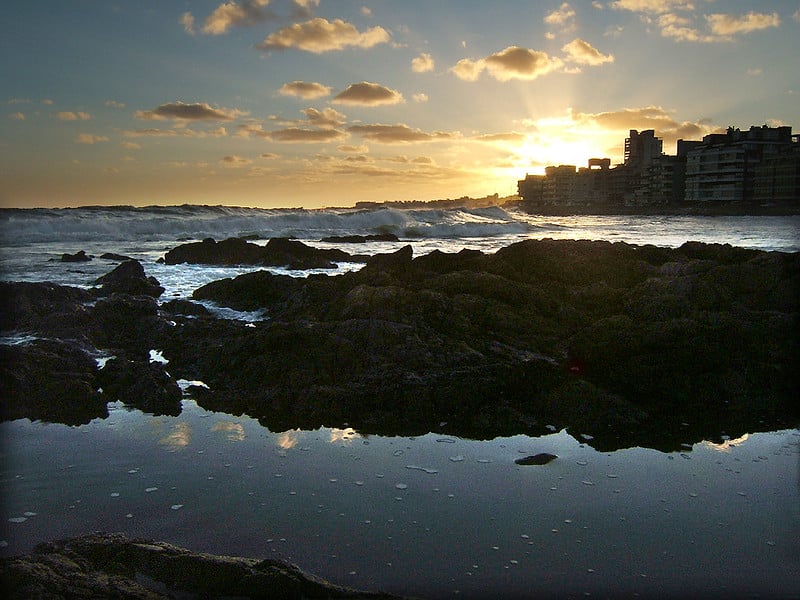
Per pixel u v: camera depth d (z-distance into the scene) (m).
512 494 6.10
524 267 14.25
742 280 12.49
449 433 7.74
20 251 29.75
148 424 8.00
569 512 5.75
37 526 5.39
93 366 9.86
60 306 12.49
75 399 8.50
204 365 10.25
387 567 4.86
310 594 4.33
